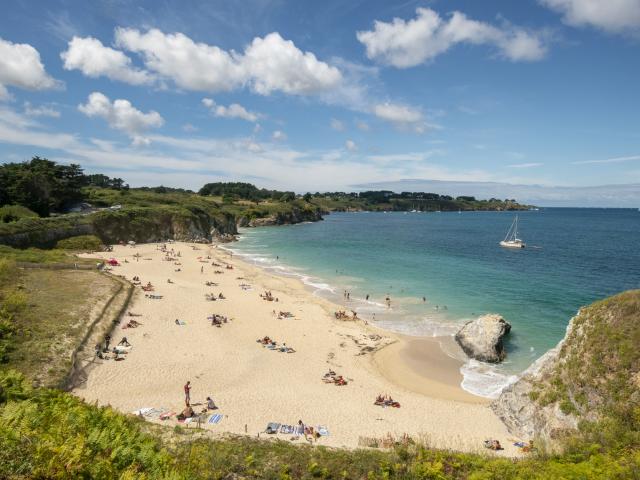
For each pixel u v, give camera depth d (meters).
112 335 34.25
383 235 144.25
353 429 23.23
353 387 29.50
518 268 77.00
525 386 25.19
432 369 33.47
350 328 42.12
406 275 69.50
